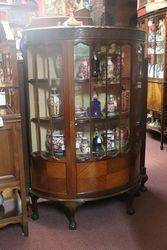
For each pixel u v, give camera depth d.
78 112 2.13
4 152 1.95
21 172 2.01
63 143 2.13
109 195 2.20
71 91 1.98
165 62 3.88
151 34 4.22
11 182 2.00
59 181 2.14
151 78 4.21
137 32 2.12
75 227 2.15
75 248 1.93
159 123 4.33
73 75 1.96
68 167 2.10
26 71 2.12
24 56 2.10
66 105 2.01
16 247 1.96
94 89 2.17
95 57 2.06
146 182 2.93
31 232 2.13
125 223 2.22
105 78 2.09
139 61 2.31
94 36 1.92
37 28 1.98
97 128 2.24
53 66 2.15
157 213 2.36
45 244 1.98
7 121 1.89
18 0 2.59
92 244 1.97
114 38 1.98
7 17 2.56
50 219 2.30
